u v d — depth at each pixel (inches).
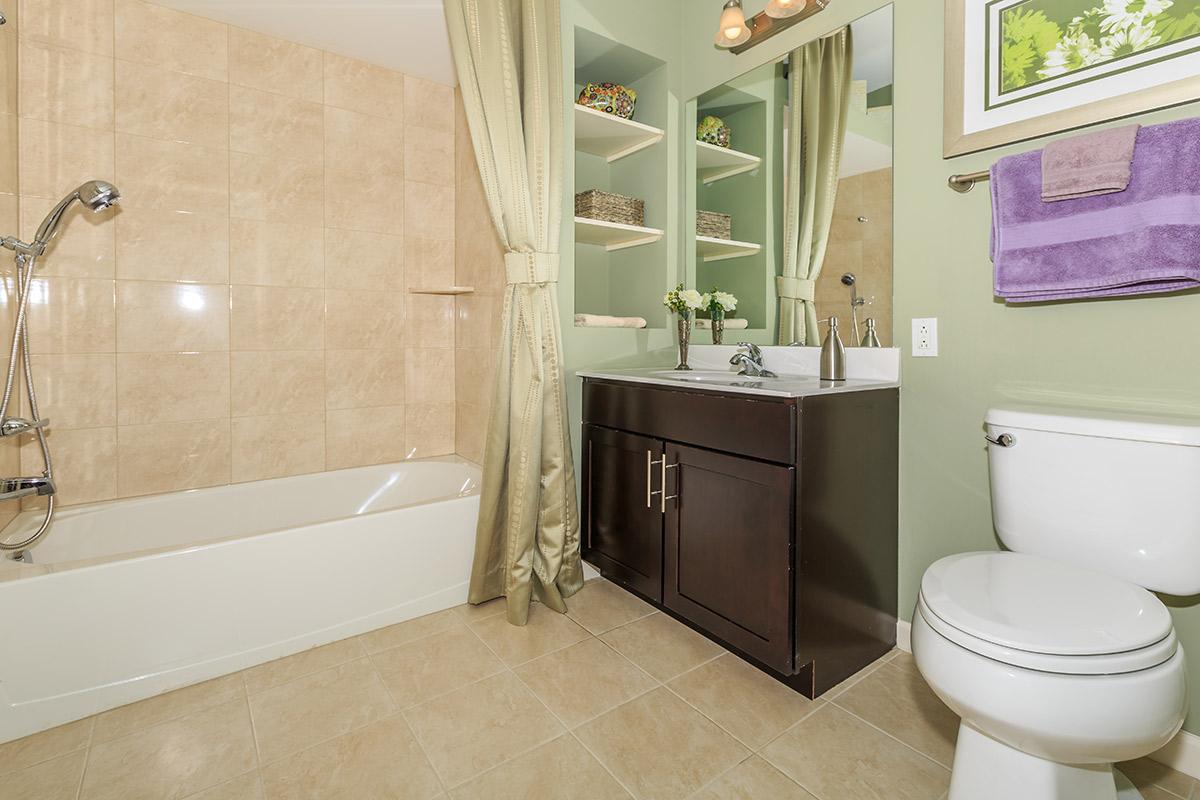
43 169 73.2
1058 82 53.1
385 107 99.2
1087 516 47.5
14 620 52.9
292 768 49.1
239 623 63.9
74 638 55.4
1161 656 34.3
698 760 50.2
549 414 78.5
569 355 85.5
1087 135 49.6
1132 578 45.4
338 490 94.0
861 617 63.2
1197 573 42.6
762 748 51.7
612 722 55.2
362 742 52.4
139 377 80.7
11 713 52.7
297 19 84.0
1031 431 50.8
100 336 77.9
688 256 94.0
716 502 62.7
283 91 89.7
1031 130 54.7
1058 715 33.5
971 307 60.2
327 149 94.0
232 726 54.5
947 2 60.0
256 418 89.8
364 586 72.3
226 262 86.3
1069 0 52.1
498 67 75.2
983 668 35.6
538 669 64.4
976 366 60.1
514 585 75.2
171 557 60.2
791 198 77.9
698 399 64.6
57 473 75.7
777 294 80.4
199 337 84.8
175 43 81.3
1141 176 46.7
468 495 82.6
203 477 85.9
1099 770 40.3
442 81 103.8
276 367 91.1
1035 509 50.8
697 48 91.0
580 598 82.5
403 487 98.2
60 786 46.9
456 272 107.3
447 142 106.1
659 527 71.0
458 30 74.4
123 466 80.0
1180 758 49.2
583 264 103.3
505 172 75.9
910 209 64.7
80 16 75.0
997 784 40.0
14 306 71.3
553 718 55.9
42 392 74.5
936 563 47.3
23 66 71.9
